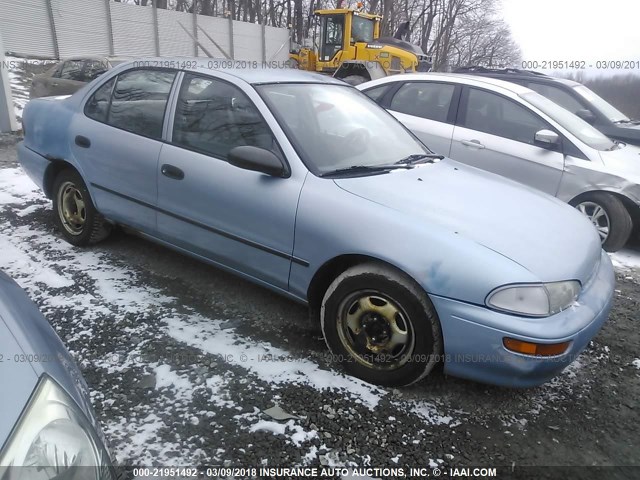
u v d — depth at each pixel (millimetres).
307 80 3709
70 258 4012
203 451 2215
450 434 2434
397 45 16672
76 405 1490
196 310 3371
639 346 3389
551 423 2566
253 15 38719
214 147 3260
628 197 5004
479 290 2363
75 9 21047
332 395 2633
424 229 2539
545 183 5312
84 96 4074
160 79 3650
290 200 2861
